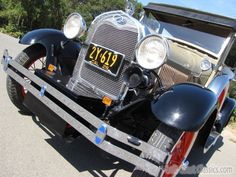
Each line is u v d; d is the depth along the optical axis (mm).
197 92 2840
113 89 3281
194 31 4641
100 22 3432
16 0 17578
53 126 3262
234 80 5215
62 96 3084
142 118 3396
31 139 3701
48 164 3322
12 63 3762
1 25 17578
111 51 3287
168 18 4820
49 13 19484
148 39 2805
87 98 3213
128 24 3207
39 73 3627
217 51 4457
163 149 2736
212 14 4453
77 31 3562
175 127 2582
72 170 3377
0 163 3053
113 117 3158
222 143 6645
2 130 3701
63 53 4082
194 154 4762
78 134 3338
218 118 4824
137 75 2934
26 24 18609
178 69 3824
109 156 3979
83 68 3537
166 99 2756
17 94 4102
